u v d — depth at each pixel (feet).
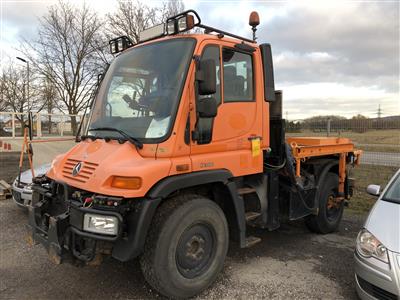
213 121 12.88
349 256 16.40
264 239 18.70
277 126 16.34
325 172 19.38
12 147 33.78
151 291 12.97
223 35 13.43
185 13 13.07
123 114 13.16
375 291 11.01
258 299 12.41
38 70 74.54
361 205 25.88
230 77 13.69
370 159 41.32
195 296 12.57
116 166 11.09
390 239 11.21
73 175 12.25
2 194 26.84
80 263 11.80
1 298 12.42
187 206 11.93
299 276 14.19
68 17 71.97
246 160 14.30
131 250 10.78
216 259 13.00
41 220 13.12
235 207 13.62
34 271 14.58
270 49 15.47
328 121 43.06
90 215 10.82
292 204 16.87
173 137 11.62
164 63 12.80
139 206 10.96
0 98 86.84
